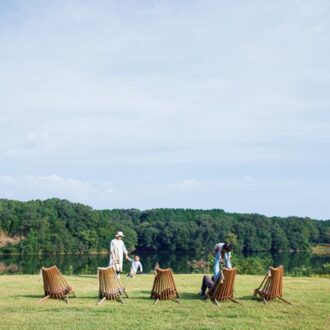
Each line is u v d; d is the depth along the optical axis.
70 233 110.88
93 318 10.80
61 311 11.56
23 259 90.19
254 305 12.66
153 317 10.98
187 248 115.38
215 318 10.98
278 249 125.62
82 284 17.14
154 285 13.27
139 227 121.00
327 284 18.38
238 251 115.81
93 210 121.00
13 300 13.03
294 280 20.03
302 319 11.02
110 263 19.19
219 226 120.06
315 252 127.88
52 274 13.09
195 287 16.59
